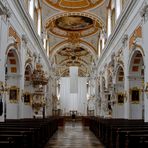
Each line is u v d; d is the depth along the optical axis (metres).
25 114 16.64
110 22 21.17
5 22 10.66
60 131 18.69
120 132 6.09
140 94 14.23
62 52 34.53
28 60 16.12
